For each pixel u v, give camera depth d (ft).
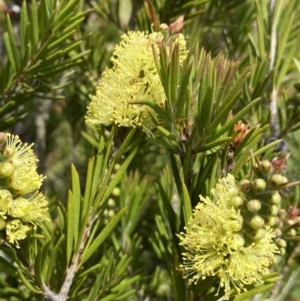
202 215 1.67
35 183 1.66
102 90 1.76
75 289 1.85
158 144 1.74
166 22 2.21
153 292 2.23
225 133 1.75
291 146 2.69
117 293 1.90
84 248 1.75
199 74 1.76
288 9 1.99
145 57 1.73
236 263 1.65
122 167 1.75
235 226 1.64
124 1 2.89
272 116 1.96
